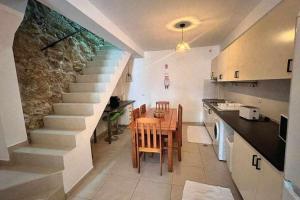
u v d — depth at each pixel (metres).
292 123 0.90
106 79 3.38
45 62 2.75
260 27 1.79
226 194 1.94
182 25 2.88
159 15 2.42
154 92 5.23
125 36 3.28
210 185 2.11
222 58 3.48
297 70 0.86
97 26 2.26
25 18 2.36
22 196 1.73
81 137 2.35
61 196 1.90
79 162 2.26
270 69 1.58
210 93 4.89
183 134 4.07
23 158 2.07
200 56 4.81
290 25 1.27
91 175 2.41
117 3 2.02
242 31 2.72
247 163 1.61
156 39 3.73
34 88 2.54
